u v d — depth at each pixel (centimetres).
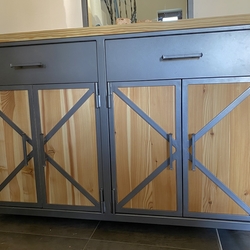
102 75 123
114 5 161
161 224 133
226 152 118
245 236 128
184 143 120
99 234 134
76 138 131
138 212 130
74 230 139
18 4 177
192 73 115
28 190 141
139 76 119
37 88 130
